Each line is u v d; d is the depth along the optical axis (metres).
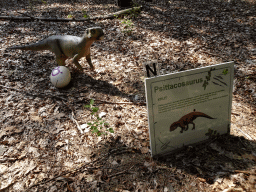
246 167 2.74
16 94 4.33
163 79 2.56
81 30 7.45
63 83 4.39
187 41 6.65
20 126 3.59
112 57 5.86
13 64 5.35
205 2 10.50
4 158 3.03
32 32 7.20
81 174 2.79
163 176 2.72
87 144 3.25
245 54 5.71
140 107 4.02
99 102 4.16
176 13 9.08
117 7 9.83
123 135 3.38
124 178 2.72
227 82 2.89
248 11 8.80
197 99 2.82
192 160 2.88
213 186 2.54
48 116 3.81
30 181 2.72
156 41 6.71
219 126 3.12
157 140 2.84
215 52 5.92
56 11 9.41
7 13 8.84
